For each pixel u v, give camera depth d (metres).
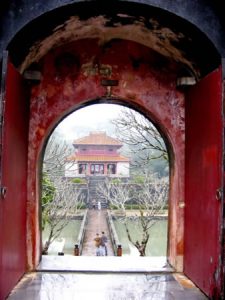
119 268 5.54
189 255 5.15
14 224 4.52
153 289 4.68
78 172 41.03
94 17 4.53
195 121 4.96
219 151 4.01
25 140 5.21
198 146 4.80
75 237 21.97
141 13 4.35
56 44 5.23
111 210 27.64
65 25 4.61
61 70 5.57
